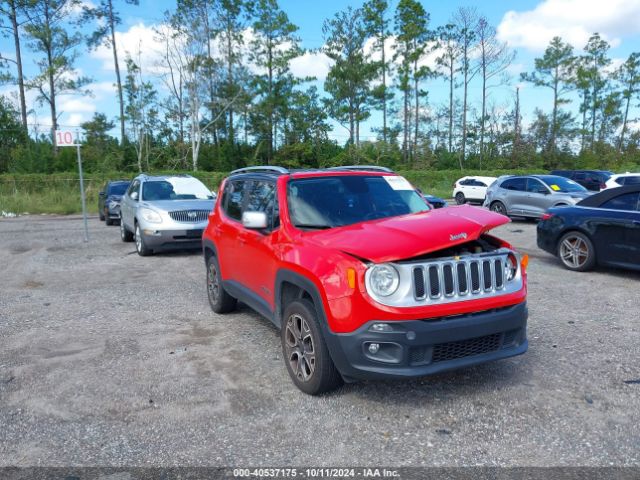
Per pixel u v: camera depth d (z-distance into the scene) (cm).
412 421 381
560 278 847
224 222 626
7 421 396
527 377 454
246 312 687
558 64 7362
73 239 1468
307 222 473
